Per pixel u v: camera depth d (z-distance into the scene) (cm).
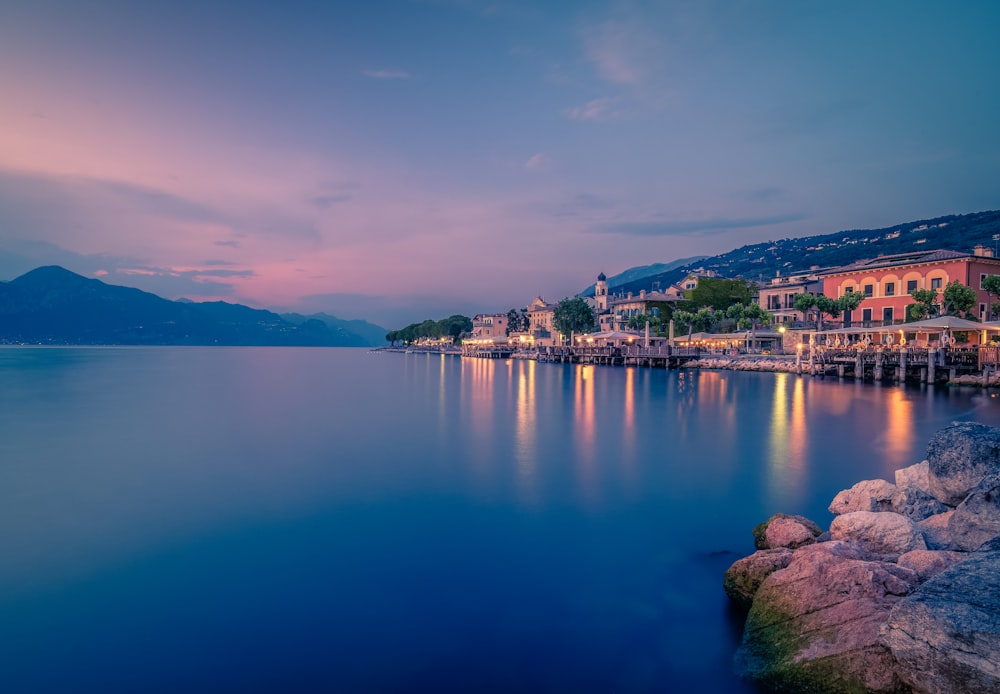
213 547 1155
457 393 4681
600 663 739
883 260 7275
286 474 1777
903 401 3584
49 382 5741
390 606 898
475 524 1287
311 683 704
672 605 888
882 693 584
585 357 9325
